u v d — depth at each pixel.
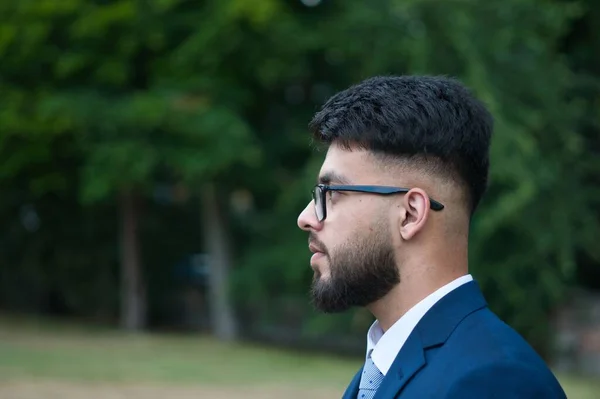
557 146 12.71
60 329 16.38
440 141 1.61
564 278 12.67
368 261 1.63
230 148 13.40
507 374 1.41
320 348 14.43
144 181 14.34
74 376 9.94
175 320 18.42
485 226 11.41
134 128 13.91
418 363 1.53
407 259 1.63
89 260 19.02
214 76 13.89
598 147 14.27
